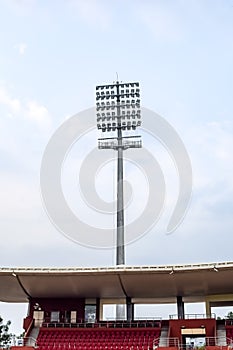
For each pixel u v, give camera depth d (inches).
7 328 2496.3
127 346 1482.5
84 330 1566.2
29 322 1628.9
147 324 1578.5
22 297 1755.7
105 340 1519.4
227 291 1596.9
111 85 2089.1
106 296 1678.2
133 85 2074.3
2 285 1593.3
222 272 1409.9
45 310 1676.9
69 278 1504.7
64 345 1514.5
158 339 1486.2
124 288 1573.6
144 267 1437.0
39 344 1523.1
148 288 1579.7
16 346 1455.5
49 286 1577.3
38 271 1462.8
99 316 1689.2
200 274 1438.2
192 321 1477.6
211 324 1462.8
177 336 1469.0
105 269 1451.8
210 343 1418.6
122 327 1566.2
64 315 1670.8
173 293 1648.6
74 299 1695.4
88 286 1568.7
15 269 1469.0
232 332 1469.0
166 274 1450.5
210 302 1653.5
